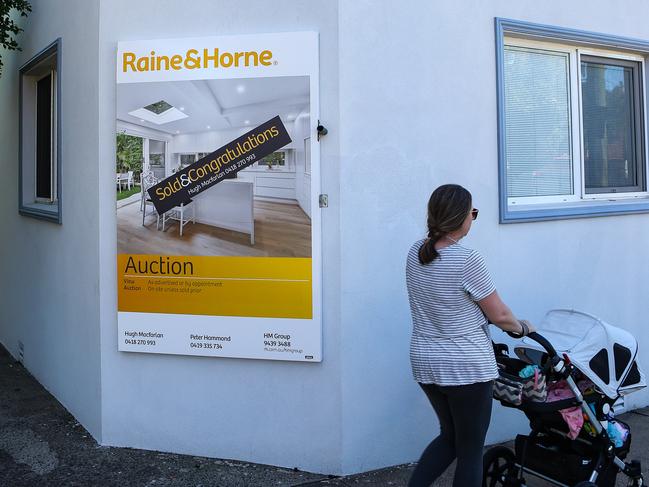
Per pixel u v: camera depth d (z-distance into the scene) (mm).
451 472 4332
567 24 5125
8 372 6652
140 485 4078
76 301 5109
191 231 4375
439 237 3248
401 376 4406
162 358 4523
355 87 4219
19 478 4168
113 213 4598
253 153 4270
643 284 5605
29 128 6887
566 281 5137
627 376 3635
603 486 3584
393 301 4363
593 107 5656
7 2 6027
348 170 4207
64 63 5348
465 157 4617
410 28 4387
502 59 4758
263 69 4234
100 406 4668
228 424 4441
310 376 4289
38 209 6125
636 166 5934
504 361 3623
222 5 4371
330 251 4211
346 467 4273
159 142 4426
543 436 3764
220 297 4336
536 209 4980
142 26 4512
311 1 4215
